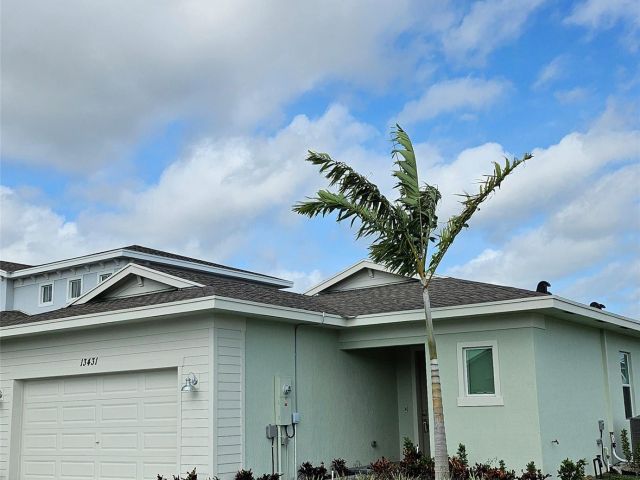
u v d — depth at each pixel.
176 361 14.30
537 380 14.66
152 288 16.31
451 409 15.52
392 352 18.98
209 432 13.53
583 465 14.80
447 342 15.80
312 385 16.12
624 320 17.91
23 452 16.81
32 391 17.00
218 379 13.80
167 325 14.59
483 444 15.01
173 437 14.23
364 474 15.52
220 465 13.51
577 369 16.77
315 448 15.84
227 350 14.10
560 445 15.16
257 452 14.38
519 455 14.55
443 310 15.37
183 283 15.47
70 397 16.20
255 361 14.73
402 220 12.70
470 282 18.34
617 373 19.05
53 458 16.22
